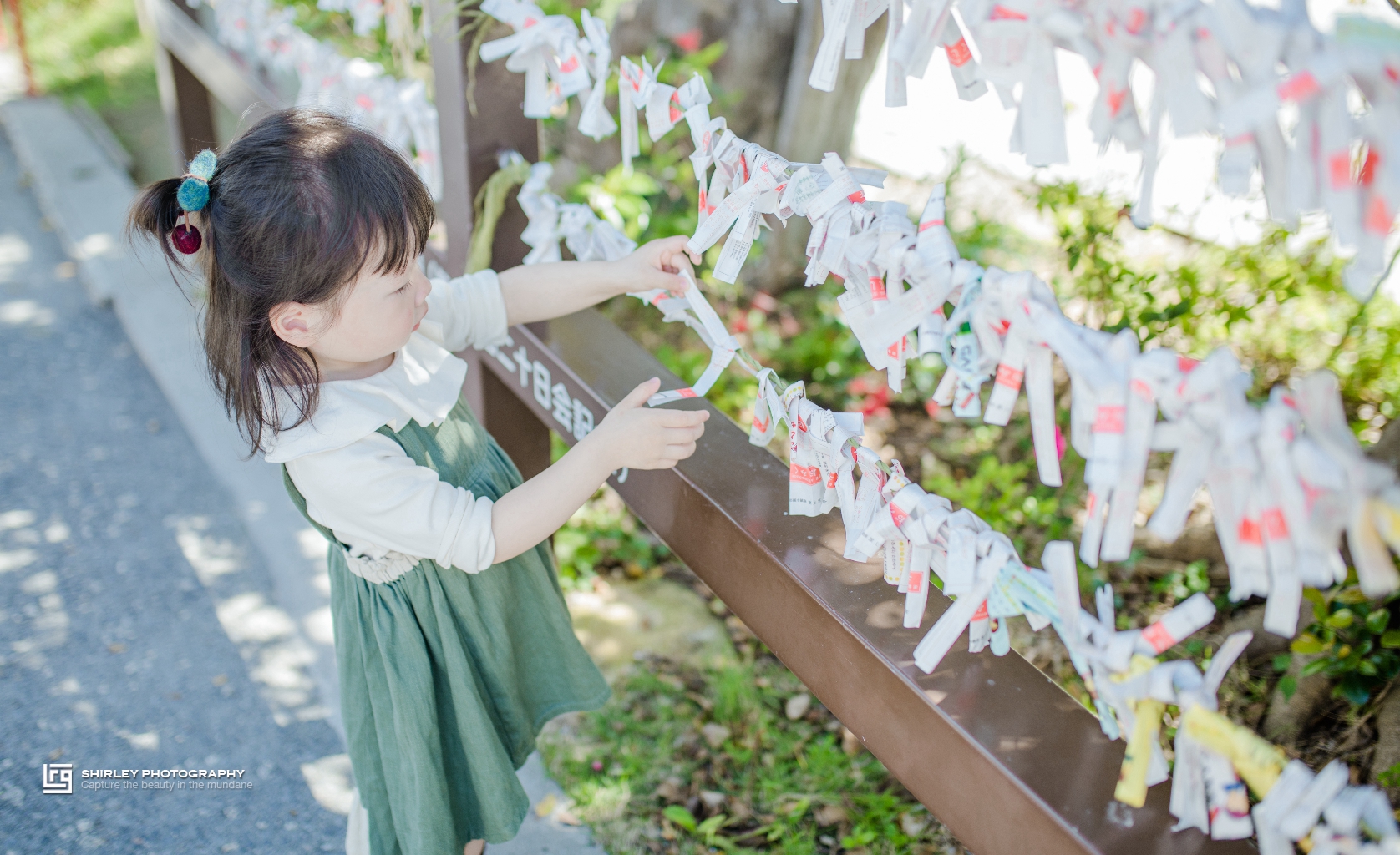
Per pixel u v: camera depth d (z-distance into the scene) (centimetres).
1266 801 83
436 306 153
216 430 310
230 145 121
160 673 232
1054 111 87
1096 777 104
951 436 288
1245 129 72
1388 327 224
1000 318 92
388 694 145
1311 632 158
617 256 176
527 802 159
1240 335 230
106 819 199
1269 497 79
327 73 243
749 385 305
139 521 279
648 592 249
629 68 146
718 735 210
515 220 196
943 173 380
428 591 139
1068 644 96
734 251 131
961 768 110
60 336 363
